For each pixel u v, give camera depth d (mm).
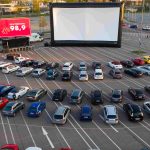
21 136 27781
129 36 89000
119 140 27000
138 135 27969
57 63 52406
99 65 50438
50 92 39531
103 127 29531
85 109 31328
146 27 103188
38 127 29578
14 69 49656
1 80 44781
